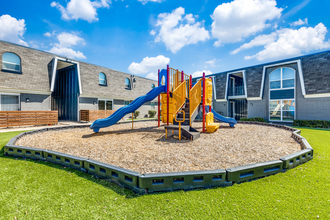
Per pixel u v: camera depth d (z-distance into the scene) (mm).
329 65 10695
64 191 2303
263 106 14586
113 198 2139
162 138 6012
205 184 2408
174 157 3717
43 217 1793
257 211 1863
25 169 3096
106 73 15508
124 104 17703
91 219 1752
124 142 5309
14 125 9367
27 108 10758
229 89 18344
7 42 9758
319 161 3543
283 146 4844
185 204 2006
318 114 11305
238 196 2176
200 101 7727
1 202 2051
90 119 12984
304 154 3438
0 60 9445
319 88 11023
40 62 11289
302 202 2033
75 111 13500
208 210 1888
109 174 2592
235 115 19391
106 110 14508
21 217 1794
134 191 2301
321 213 1823
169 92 7867
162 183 2301
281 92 13359
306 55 11805
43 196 2180
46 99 11695
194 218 1756
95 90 14352
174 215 1806
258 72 14734
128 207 1953
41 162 3482
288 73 12961
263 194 2219
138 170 2971
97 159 3598
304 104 11984
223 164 3297
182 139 5805
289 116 12844
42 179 2676
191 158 3650
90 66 14133
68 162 3215
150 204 2012
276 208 1918
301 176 2773
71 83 13977
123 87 17234
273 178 2701
